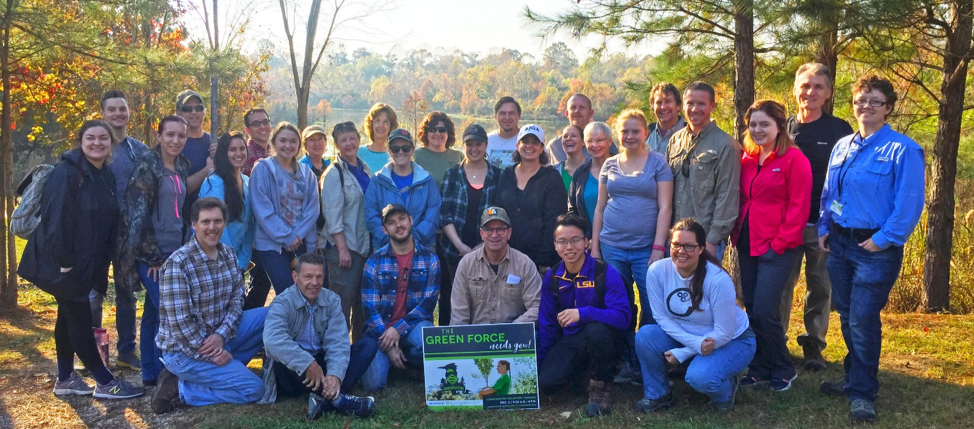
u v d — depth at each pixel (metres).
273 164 4.88
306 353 4.19
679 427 3.84
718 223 4.29
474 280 4.63
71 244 4.16
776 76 7.84
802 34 5.70
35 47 7.59
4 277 7.25
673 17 7.17
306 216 4.97
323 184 5.04
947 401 4.16
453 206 5.14
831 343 5.54
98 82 11.17
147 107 13.36
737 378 4.16
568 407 4.26
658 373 4.12
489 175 5.13
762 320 4.34
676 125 5.24
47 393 4.64
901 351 5.26
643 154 4.52
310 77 13.17
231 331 4.44
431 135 5.71
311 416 4.10
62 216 4.09
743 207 4.38
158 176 4.59
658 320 4.12
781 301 4.70
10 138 7.29
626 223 4.54
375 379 4.55
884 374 4.68
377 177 5.06
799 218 4.15
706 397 4.31
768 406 4.13
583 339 4.16
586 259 4.36
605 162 4.71
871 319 3.87
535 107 73.44
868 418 3.87
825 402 4.16
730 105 9.63
